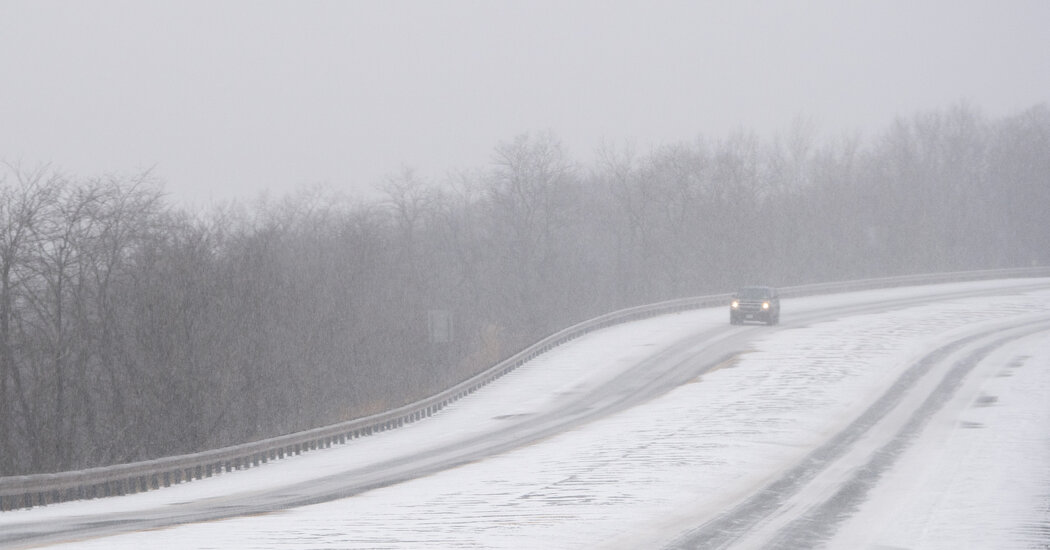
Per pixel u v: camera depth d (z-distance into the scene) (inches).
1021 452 2837.1
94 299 5575.8
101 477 3043.8
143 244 5792.3
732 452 2908.5
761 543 1683.1
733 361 5516.7
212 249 6358.3
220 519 2166.6
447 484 2608.3
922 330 6501.0
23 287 5216.5
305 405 6599.4
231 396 5910.4
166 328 5502.0
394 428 4618.6
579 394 5019.7
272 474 3437.5
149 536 1862.7
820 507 2049.7
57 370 5162.4
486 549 1598.2
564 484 2401.6
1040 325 6688.0
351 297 7450.8
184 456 3393.2
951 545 1659.7
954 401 4101.9
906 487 2311.8
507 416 4608.8
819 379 4776.1
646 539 1702.8
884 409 3924.7
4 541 1978.3
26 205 5162.4
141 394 5438.0
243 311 6166.3
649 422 3791.8
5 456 4926.2
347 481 3041.3
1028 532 1753.2
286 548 1632.6
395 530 1806.1
